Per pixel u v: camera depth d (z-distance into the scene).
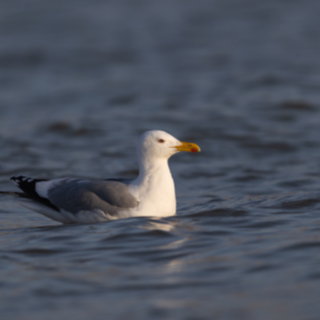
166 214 9.90
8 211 11.61
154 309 5.66
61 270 6.98
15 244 8.35
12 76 32.44
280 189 12.65
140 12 49.66
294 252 7.25
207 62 33.09
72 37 41.56
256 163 15.61
